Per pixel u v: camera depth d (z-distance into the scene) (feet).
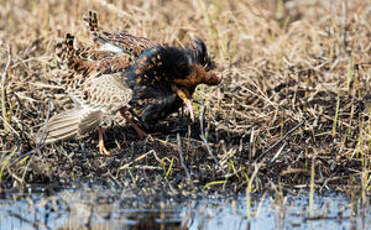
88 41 59.98
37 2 78.54
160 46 47.78
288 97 53.47
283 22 76.95
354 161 46.68
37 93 52.95
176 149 47.44
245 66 61.11
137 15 68.03
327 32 68.13
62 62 49.37
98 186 42.68
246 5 77.25
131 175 43.62
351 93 56.44
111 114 45.29
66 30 65.82
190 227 36.52
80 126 44.09
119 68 47.65
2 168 42.09
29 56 60.64
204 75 47.98
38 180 43.09
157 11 73.00
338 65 62.23
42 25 70.18
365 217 38.65
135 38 49.98
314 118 51.24
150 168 44.70
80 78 47.98
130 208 39.11
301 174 44.42
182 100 49.52
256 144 47.88
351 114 51.72
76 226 36.19
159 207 39.45
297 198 41.81
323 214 39.04
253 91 56.03
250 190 41.83
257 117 51.19
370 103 53.31
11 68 54.34
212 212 38.93
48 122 44.42
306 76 60.29
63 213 38.17
